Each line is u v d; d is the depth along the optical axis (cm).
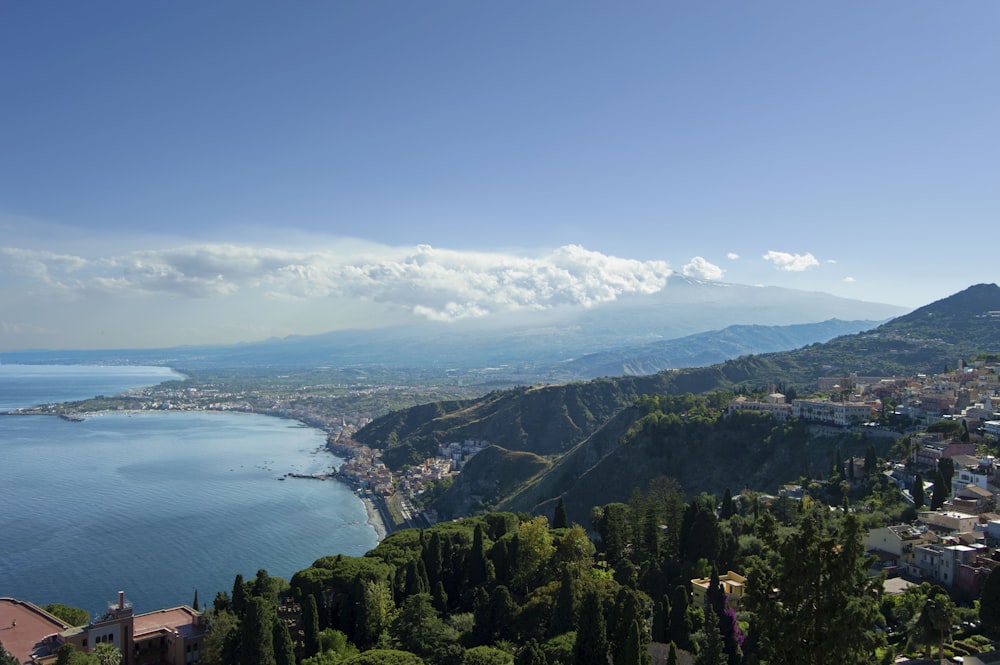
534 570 16675
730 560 16812
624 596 11769
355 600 15500
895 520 18888
